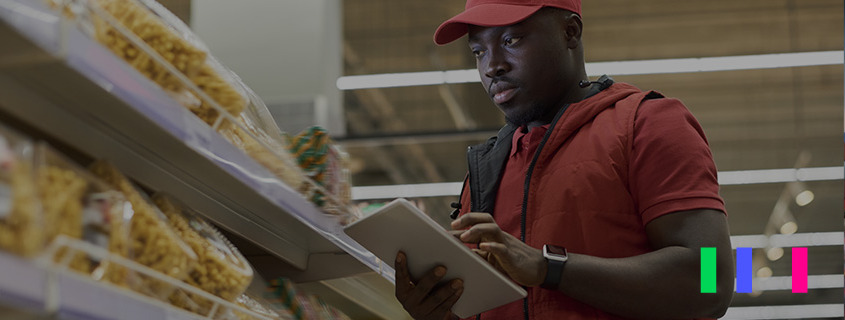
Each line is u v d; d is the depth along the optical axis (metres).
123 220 1.07
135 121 1.18
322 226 1.69
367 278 2.40
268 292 1.72
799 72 10.62
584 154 1.65
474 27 1.78
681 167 1.56
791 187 13.14
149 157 1.35
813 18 9.90
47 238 0.89
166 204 1.29
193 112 1.31
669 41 10.48
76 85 1.03
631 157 1.62
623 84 1.79
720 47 10.52
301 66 6.30
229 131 1.42
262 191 1.41
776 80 10.84
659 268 1.49
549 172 1.69
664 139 1.59
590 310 1.59
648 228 1.57
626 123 1.65
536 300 1.63
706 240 1.50
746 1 9.66
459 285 1.57
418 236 1.46
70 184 0.97
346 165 1.95
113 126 1.21
